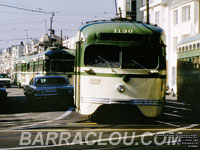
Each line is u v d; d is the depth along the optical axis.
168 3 43.72
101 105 11.38
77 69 12.21
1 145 8.12
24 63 40.88
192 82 16.91
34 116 14.97
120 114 13.02
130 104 11.22
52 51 29.03
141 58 11.51
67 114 15.45
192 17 38.72
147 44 11.58
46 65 28.78
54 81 20.27
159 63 11.59
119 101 11.17
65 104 19.56
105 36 11.55
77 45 12.36
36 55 33.19
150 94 11.38
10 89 43.00
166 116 14.62
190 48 17.45
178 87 19.78
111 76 11.29
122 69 11.31
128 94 11.24
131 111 12.30
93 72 11.38
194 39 16.89
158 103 11.48
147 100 11.32
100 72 11.34
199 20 38.41
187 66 17.88
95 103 11.29
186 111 17.25
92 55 11.55
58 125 11.62
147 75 11.38
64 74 28.83
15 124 12.16
